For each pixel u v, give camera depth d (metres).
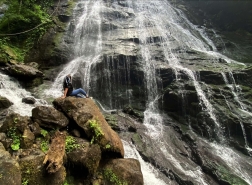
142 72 12.36
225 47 17.31
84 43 14.73
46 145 5.19
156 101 11.57
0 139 4.79
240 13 19.75
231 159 8.53
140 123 10.05
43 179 4.25
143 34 15.77
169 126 10.26
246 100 10.88
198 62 13.64
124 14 18.03
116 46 14.06
